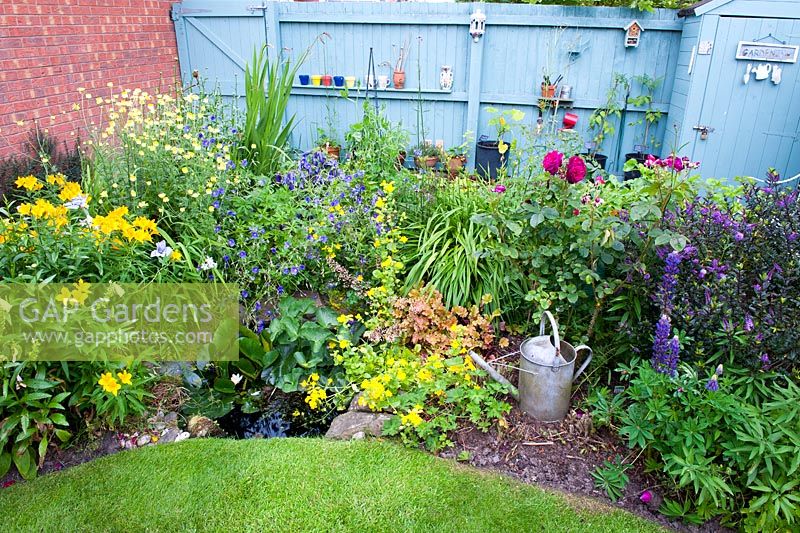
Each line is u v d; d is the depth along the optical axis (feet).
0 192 13.98
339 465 7.06
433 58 18.85
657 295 7.46
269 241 11.39
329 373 9.18
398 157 16.19
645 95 17.43
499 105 18.71
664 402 6.39
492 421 7.75
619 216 8.74
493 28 17.87
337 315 10.05
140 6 20.39
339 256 11.19
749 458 5.75
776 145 14.90
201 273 9.72
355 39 19.25
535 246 8.92
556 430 7.65
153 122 12.05
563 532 6.13
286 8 19.49
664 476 6.73
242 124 17.80
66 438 7.07
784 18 13.83
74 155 15.85
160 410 8.17
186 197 11.06
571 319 9.23
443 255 10.55
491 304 10.02
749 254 7.51
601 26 17.02
